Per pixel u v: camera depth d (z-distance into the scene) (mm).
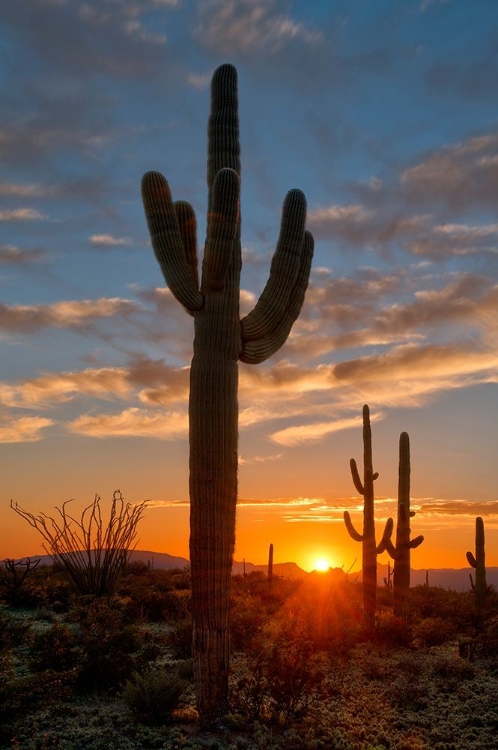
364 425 18562
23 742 7867
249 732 8789
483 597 20688
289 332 10750
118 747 7957
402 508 17594
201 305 9727
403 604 17172
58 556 20125
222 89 10703
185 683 9531
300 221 10391
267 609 20594
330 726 9562
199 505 9227
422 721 10156
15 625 11430
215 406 9414
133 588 22359
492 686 12078
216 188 9602
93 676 10422
